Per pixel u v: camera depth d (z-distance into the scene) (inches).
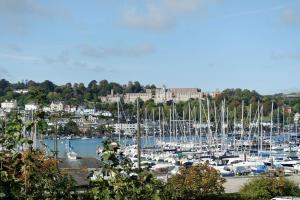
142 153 4320.9
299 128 6752.0
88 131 6082.7
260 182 2130.9
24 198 374.3
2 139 389.1
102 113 7091.5
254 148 4980.3
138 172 426.9
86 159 2070.6
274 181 2126.0
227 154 4365.2
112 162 414.6
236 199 2059.5
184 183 1996.8
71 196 426.9
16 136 387.2
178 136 6117.1
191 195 2017.7
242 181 2674.7
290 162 3708.2
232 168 3341.5
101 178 406.9
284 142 5497.1
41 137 405.1
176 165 3599.9
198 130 5959.6
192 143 5128.0
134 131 5949.8
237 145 4926.2
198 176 2036.2
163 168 3257.9
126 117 6702.8
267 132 6520.7
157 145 5206.7
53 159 436.1
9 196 362.6
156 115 7564.0
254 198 2071.9
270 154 4200.3
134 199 409.1
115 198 401.7
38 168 397.4
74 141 5821.9
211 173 2066.9
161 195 430.3
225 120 6397.6
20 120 393.7
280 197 1968.5
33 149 400.2
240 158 3949.3
